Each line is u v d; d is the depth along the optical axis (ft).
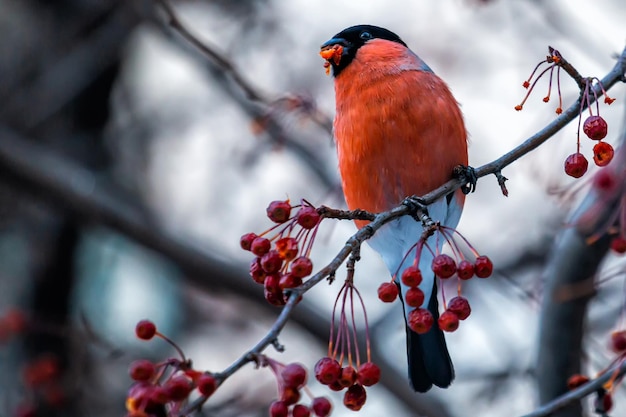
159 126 44.06
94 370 37.73
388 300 17.84
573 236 27.12
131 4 38.50
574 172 18.29
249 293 35.73
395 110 23.86
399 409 37.96
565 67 18.43
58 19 41.81
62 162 36.65
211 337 43.55
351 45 25.52
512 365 35.01
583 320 27.91
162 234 35.91
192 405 15.67
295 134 39.14
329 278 16.98
